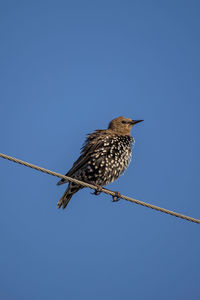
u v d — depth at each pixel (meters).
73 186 12.63
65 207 12.98
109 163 12.70
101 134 13.21
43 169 9.48
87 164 12.59
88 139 13.32
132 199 9.94
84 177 12.62
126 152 13.07
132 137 13.38
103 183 12.87
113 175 12.91
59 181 12.70
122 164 13.00
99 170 12.59
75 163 12.91
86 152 12.72
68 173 12.68
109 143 12.79
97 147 12.68
